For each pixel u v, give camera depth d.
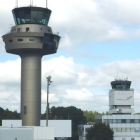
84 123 198.38
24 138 70.94
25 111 93.12
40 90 94.75
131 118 135.12
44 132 74.06
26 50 92.31
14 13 94.88
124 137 134.25
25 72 93.81
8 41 93.00
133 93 146.75
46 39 92.50
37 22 93.69
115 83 150.88
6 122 113.50
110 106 153.88
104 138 125.38
